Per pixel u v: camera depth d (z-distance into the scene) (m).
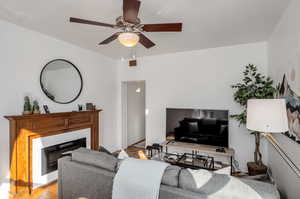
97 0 1.78
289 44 1.83
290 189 1.83
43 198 2.26
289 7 1.83
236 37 2.82
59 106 2.96
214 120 3.14
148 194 1.30
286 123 1.13
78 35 2.74
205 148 3.04
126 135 4.71
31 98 2.54
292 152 1.76
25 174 2.34
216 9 1.94
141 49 3.53
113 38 1.97
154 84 4.03
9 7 1.91
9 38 2.29
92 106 3.42
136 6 1.36
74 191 1.79
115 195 1.43
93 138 3.47
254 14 2.05
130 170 1.43
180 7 1.90
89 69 3.57
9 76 2.30
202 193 1.18
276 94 2.43
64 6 1.90
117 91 4.42
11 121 2.23
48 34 2.71
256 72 3.05
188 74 3.66
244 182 1.15
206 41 3.02
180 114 3.46
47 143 2.65
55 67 2.88
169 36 2.78
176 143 3.39
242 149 3.16
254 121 1.18
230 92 3.27
